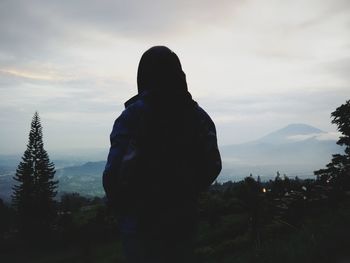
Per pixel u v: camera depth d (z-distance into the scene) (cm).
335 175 2084
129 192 221
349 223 611
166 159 229
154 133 228
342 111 2428
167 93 236
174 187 229
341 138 2378
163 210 225
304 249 579
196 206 241
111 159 223
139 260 222
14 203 7212
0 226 5853
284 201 1895
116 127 232
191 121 246
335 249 523
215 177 255
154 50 250
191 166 240
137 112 231
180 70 252
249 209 1739
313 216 1530
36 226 5988
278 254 639
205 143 252
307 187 2050
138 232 222
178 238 227
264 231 1485
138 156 222
